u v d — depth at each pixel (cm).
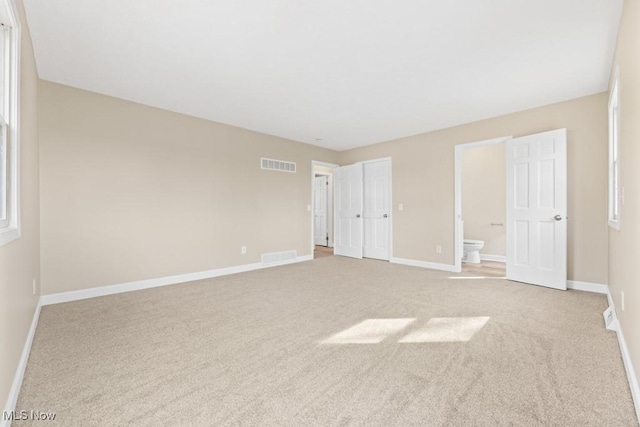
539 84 325
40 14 208
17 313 171
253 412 145
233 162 477
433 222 504
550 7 203
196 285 394
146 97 359
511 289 370
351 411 146
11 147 173
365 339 228
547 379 172
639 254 157
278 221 545
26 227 212
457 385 167
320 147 631
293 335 235
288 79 313
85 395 158
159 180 393
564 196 357
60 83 319
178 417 142
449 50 257
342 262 570
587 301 317
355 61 276
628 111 195
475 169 626
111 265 352
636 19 167
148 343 221
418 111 409
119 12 207
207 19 216
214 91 343
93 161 340
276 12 209
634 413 143
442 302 319
